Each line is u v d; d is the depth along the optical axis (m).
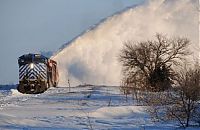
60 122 30.77
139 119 32.00
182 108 29.41
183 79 29.47
